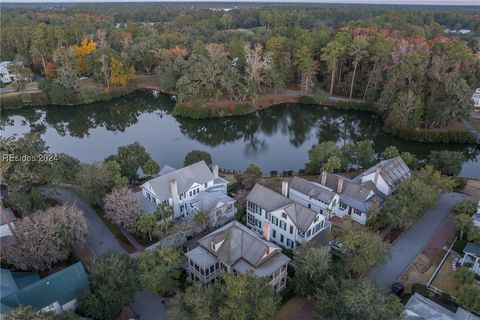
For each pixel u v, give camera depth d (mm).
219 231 44938
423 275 44438
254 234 44344
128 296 36812
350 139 94062
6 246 43562
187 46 144375
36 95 113812
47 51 131500
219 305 32250
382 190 57406
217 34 169000
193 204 54375
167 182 55250
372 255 40031
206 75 106625
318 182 60906
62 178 58906
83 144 90188
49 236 43062
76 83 115188
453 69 105062
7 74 124375
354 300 32250
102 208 57000
